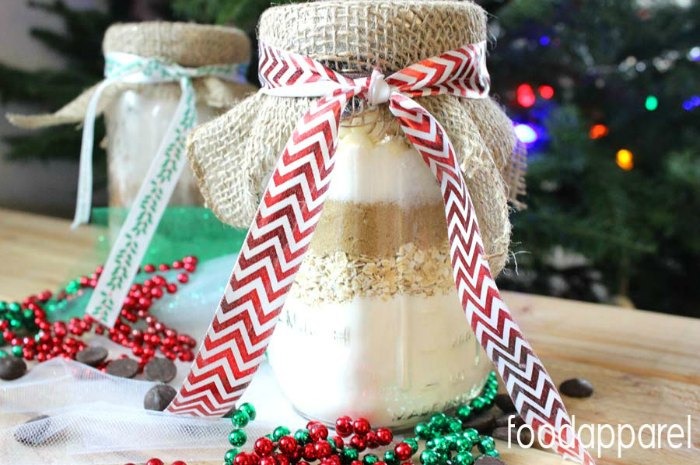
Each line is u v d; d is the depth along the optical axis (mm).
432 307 448
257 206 455
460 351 466
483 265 412
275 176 416
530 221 980
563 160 979
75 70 1227
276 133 434
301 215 414
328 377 449
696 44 997
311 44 417
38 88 1152
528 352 418
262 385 540
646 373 550
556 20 992
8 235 1013
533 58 1007
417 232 436
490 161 413
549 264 1113
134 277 659
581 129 983
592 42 987
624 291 1111
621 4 969
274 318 428
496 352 422
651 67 1024
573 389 512
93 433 458
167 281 698
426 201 436
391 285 437
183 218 712
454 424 445
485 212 426
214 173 479
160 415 465
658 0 1013
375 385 444
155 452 446
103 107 709
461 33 434
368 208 430
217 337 433
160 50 672
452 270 443
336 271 438
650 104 1021
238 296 427
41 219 1113
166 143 638
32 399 510
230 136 468
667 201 984
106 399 510
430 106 425
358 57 411
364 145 423
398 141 423
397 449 418
